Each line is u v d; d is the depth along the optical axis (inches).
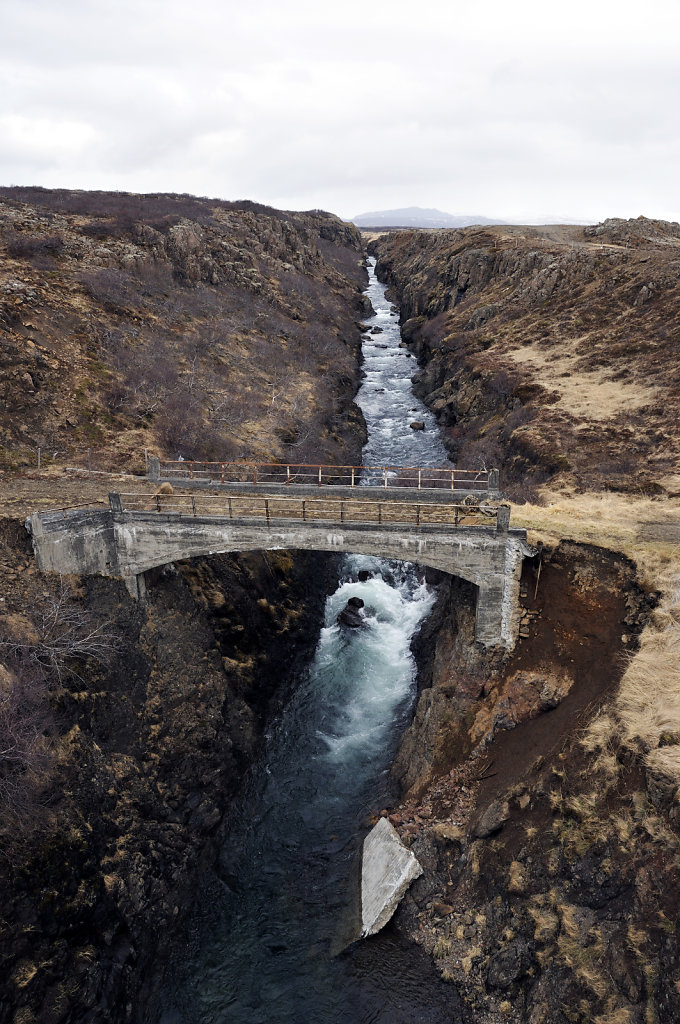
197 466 1244.5
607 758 570.6
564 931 512.7
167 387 1482.5
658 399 1422.2
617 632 704.4
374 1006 569.0
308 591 1191.6
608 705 616.1
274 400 1679.4
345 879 700.7
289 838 767.1
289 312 2379.4
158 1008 600.1
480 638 800.3
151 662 807.1
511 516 876.0
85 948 548.4
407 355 2588.6
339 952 621.0
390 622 1181.7
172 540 807.7
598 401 1502.2
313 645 1101.7
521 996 517.0
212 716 813.9
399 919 621.6
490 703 757.3
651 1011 433.4
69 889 555.5
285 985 607.8
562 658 735.7
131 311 1739.7
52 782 597.3
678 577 708.7
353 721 946.7
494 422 1614.2
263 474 1269.7
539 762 636.1
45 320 1467.8
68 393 1284.4
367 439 1830.7
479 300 2431.1
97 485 998.4
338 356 2228.1
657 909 466.9
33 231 1919.3
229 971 626.2
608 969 468.8
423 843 669.9
